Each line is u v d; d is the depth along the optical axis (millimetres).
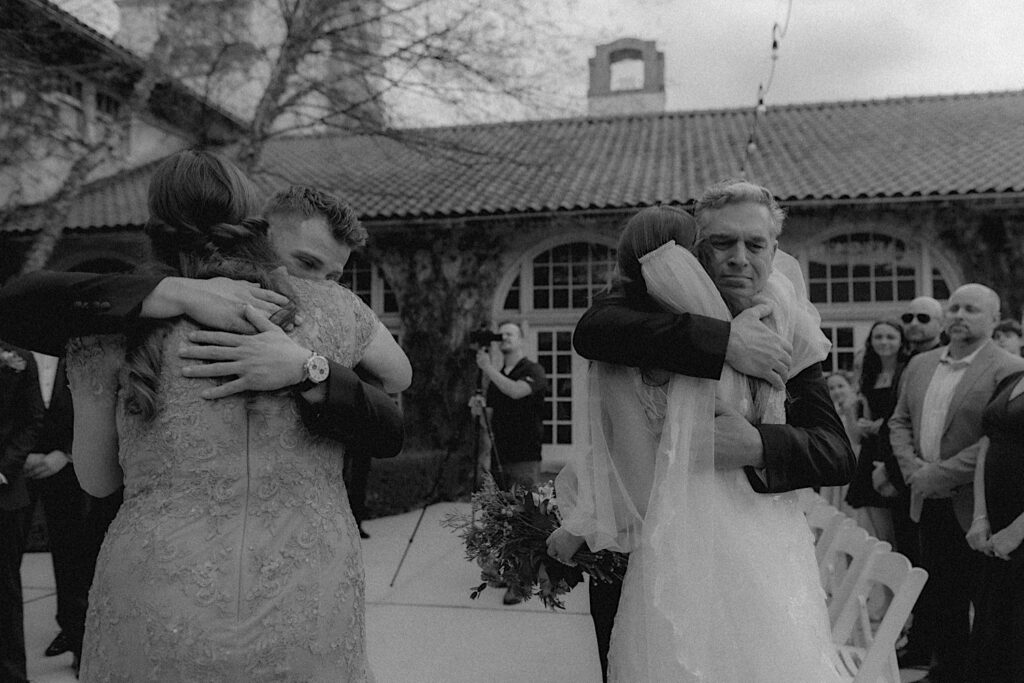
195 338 1542
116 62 10719
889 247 12742
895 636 2568
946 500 4086
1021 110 15742
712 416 1885
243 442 1526
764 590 1837
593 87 20406
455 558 6965
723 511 1902
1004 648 3215
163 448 1510
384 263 13727
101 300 1516
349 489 7797
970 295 4188
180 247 1667
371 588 5918
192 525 1479
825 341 2133
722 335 1855
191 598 1438
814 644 1851
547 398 13375
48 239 9703
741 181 2160
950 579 4059
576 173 14367
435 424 13320
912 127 15320
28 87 9766
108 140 10156
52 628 4867
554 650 4527
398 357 1935
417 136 12172
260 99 11344
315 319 1695
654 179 13594
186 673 1417
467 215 12680
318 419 1585
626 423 1964
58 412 4258
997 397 3455
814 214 12672
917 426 4398
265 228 1739
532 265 13586
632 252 2082
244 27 11219
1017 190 11289
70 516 4254
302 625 1502
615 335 1898
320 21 10852
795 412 2113
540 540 2154
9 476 3645
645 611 1838
